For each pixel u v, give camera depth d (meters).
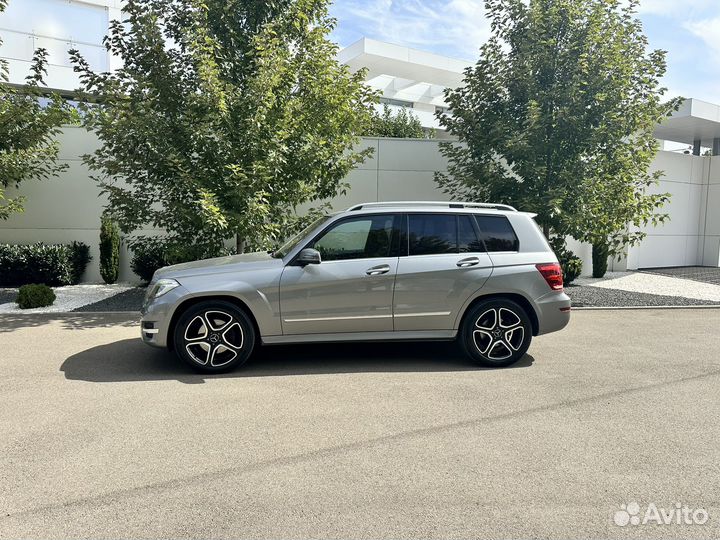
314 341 5.65
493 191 11.19
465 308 5.84
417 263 5.75
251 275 5.52
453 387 5.15
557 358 6.36
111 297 10.66
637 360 6.28
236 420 4.21
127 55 9.63
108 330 7.77
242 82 9.80
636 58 10.70
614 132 10.34
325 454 3.61
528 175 10.68
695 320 9.02
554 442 3.84
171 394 4.84
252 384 5.17
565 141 10.54
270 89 8.92
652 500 3.04
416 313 5.75
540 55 10.31
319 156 9.82
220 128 9.23
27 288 9.42
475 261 5.84
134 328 7.92
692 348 6.93
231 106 9.10
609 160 10.74
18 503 2.94
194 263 6.14
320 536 2.65
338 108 10.07
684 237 18.50
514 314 5.89
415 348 6.82
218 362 5.56
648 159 11.00
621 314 9.62
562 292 6.07
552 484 3.21
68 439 3.81
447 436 3.93
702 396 4.93
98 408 4.45
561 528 2.75
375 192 13.55
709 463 3.52
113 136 9.13
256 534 2.67
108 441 3.79
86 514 2.84
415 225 5.90
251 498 3.02
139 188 10.52
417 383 5.27
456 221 5.98
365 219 5.86
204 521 2.78
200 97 8.77
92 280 12.87
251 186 9.05
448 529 2.73
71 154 12.62
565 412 4.47
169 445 3.73
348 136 10.57
